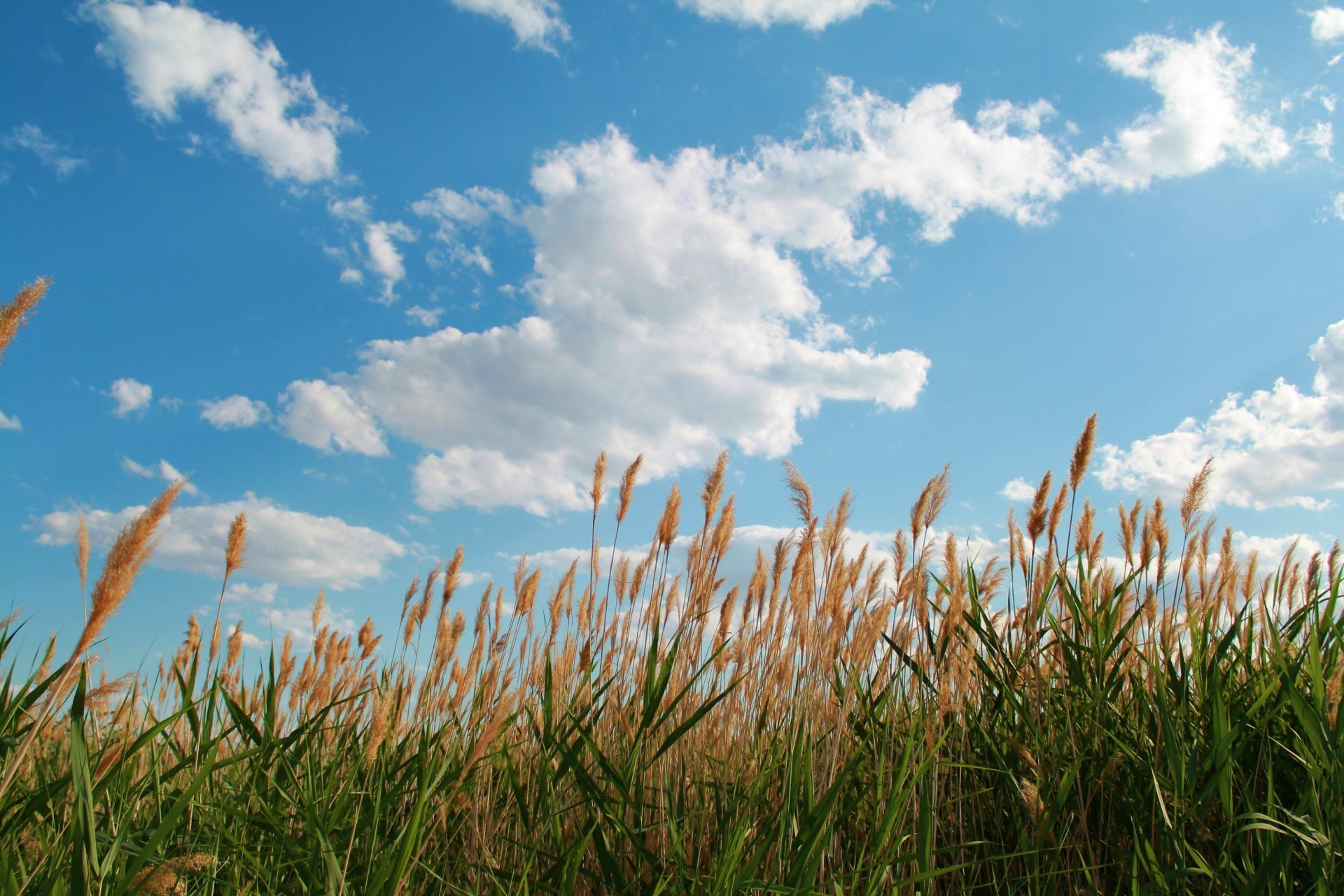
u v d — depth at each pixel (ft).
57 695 6.34
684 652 16.01
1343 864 8.89
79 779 7.63
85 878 7.28
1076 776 11.00
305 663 20.90
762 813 12.26
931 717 12.13
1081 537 15.65
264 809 12.17
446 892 11.85
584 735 11.90
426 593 19.98
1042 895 10.81
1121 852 10.78
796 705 12.38
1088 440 15.25
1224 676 12.56
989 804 12.43
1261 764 11.42
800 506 14.57
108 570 6.43
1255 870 9.78
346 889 10.91
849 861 11.82
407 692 17.99
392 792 12.84
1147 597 15.12
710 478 16.12
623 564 19.69
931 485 14.70
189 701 12.12
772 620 16.15
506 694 14.39
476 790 12.92
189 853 10.37
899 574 14.71
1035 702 12.96
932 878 10.73
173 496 6.74
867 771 12.61
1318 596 12.34
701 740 14.51
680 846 10.46
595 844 11.08
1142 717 12.06
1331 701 10.07
